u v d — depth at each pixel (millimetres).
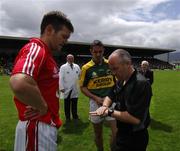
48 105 3080
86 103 15250
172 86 27266
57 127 3232
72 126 9562
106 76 5980
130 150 3682
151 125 9898
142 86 3508
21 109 3047
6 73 48594
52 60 3096
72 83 10117
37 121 3021
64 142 7863
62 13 3074
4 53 68750
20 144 3037
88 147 7469
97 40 6008
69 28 3084
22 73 2594
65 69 10070
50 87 3076
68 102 10203
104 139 8008
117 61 3566
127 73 3621
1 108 13812
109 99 4254
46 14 3045
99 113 3732
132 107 3500
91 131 8945
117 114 3605
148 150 7273
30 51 2793
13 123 10352
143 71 9797
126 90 3596
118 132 3838
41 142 3021
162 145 7680
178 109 13273
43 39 3055
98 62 6043
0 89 23125
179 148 7457
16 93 2578
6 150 7191
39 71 2820
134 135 3645
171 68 93875
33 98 2639
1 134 8742
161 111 12734
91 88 6043
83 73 6086
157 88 25125
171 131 9102
